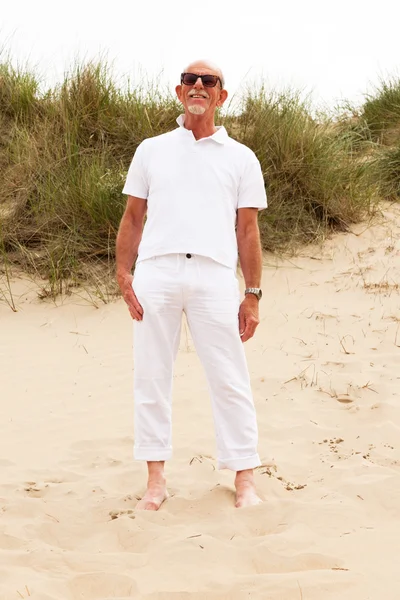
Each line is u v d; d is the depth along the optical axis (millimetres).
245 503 3504
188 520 3424
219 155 3439
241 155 3482
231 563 2990
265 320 6484
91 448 4418
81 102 8977
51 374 5652
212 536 3246
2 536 3238
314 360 5691
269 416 4816
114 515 3475
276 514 3393
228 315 3451
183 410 4918
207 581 2816
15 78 9867
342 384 5215
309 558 2967
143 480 3924
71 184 7871
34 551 3088
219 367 3490
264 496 3662
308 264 7422
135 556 3047
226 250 3438
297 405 4949
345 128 9773
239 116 8914
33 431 4699
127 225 3578
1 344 6246
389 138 9734
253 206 3502
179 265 3400
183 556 3035
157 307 3422
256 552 3037
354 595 2689
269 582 2783
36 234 7789
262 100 8844
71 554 3074
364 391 5090
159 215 3428
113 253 7508
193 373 5531
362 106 10508
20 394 5320
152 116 8977
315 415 4793
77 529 3375
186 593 2738
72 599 2771
